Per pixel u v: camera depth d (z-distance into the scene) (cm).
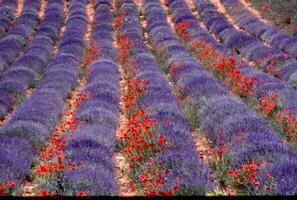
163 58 3503
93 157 1454
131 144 1527
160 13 5375
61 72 3000
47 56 3747
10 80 2794
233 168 1359
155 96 2256
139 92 2370
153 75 2778
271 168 1212
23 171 1412
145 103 2191
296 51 3275
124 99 2533
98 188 1198
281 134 1734
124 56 3578
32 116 1977
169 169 1284
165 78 2895
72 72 3084
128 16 5300
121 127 2067
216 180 1337
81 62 3594
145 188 1234
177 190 1131
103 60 3366
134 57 3456
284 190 1095
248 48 3588
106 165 1448
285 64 2834
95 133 1734
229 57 3081
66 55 3553
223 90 2294
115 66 3275
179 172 1254
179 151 1461
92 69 3133
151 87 2473
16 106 2488
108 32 4609
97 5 6078
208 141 1744
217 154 1463
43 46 3975
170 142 1545
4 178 1282
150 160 1404
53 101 2298
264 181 1173
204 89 2322
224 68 2845
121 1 6162
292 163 1223
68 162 1388
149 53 3606
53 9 5828
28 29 4772
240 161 1355
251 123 1686
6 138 1673
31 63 3278
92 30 4803
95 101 2217
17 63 3244
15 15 5547
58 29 4981
